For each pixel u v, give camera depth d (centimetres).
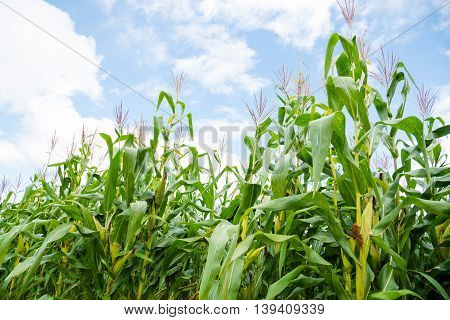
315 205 158
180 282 221
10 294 246
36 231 299
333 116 137
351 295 148
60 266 220
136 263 220
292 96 255
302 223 189
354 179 152
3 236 204
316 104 187
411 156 192
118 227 205
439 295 179
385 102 203
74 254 244
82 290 257
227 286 142
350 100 158
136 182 242
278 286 145
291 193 203
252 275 201
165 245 221
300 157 185
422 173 177
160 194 225
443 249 180
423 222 172
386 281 152
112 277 203
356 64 192
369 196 158
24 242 283
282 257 166
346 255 152
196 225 212
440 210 140
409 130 161
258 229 199
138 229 201
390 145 202
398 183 173
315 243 212
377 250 162
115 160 210
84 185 292
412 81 212
